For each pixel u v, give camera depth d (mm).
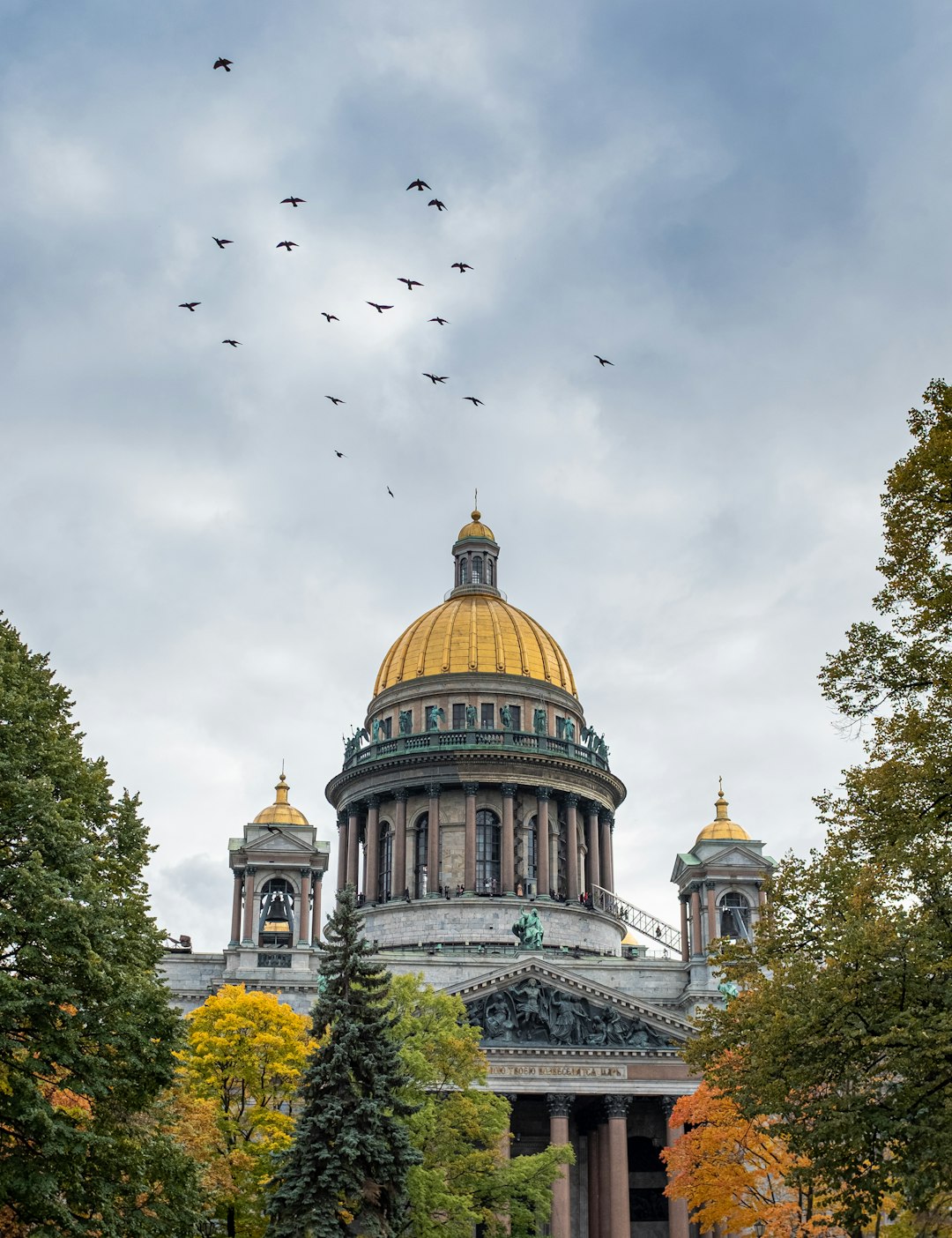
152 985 55500
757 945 57469
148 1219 53688
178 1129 70438
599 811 158875
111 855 58969
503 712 154750
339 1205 67562
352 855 155250
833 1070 50781
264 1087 85625
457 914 144000
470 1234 89375
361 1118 68500
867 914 51406
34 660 61594
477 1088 103875
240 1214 81125
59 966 51969
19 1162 49188
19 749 54938
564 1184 114625
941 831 51750
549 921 145750
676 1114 87625
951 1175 47469
